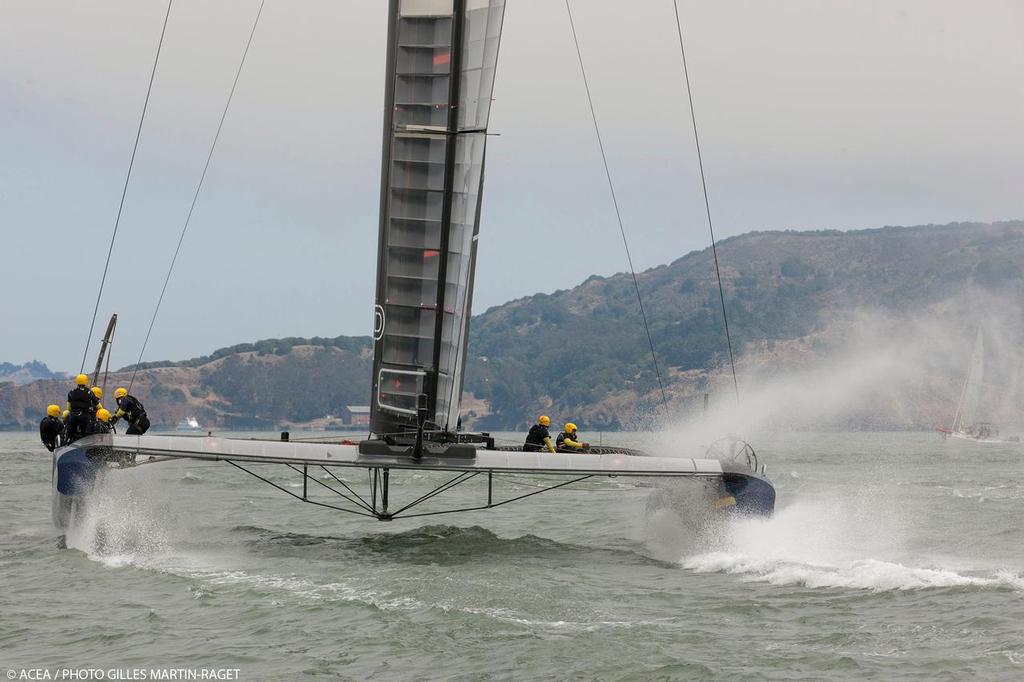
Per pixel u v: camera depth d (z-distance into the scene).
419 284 56.44
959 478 166.12
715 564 54.88
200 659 36.75
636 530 72.38
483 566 54.53
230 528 74.00
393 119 56.53
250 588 47.72
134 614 43.28
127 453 56.16
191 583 49.22
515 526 77.56
